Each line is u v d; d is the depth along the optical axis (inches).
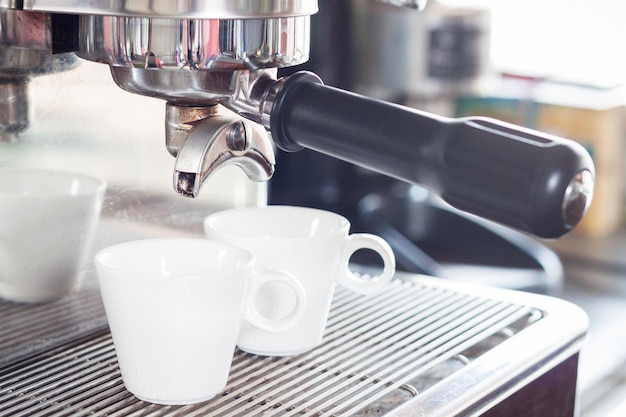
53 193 23.0
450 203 18.1
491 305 27.0
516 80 58.7
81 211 23.8
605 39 60.8
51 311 23.6
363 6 43.9
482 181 17.0
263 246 22.5
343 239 23.5
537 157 16.4
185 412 20.3
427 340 24.3
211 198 27.4
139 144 25.1
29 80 22.0
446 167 17.5
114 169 24.5
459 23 45.4
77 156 23.5
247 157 21.1
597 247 54.1
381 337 24.4
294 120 19.8
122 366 20.8
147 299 19.7
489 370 22.1
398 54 44.9
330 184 45.8
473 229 46.6
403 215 47.1
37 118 22.3
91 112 23.6
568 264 52.0
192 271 21.9
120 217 25.0
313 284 22.9
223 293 20.1
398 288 28.4
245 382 21.7
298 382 21.7
